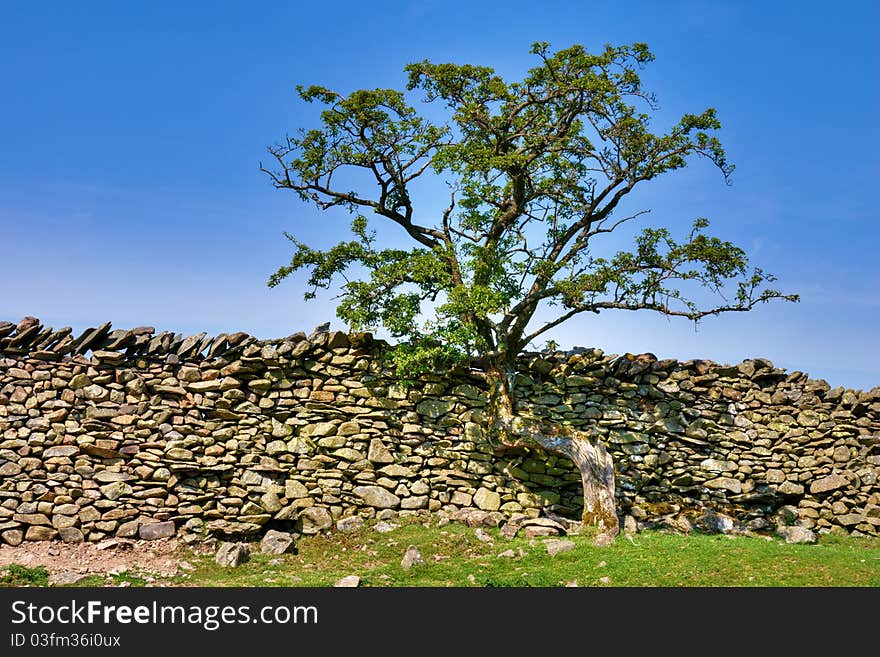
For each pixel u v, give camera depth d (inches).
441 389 670.5
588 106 649.6
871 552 587.2
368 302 652.1
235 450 618.2
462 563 544.7
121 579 519.2
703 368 722.8
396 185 689.6
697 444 704.4
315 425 639.1
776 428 714.8
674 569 512.4
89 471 593.3
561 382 697.0
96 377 611.8
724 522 658.2
